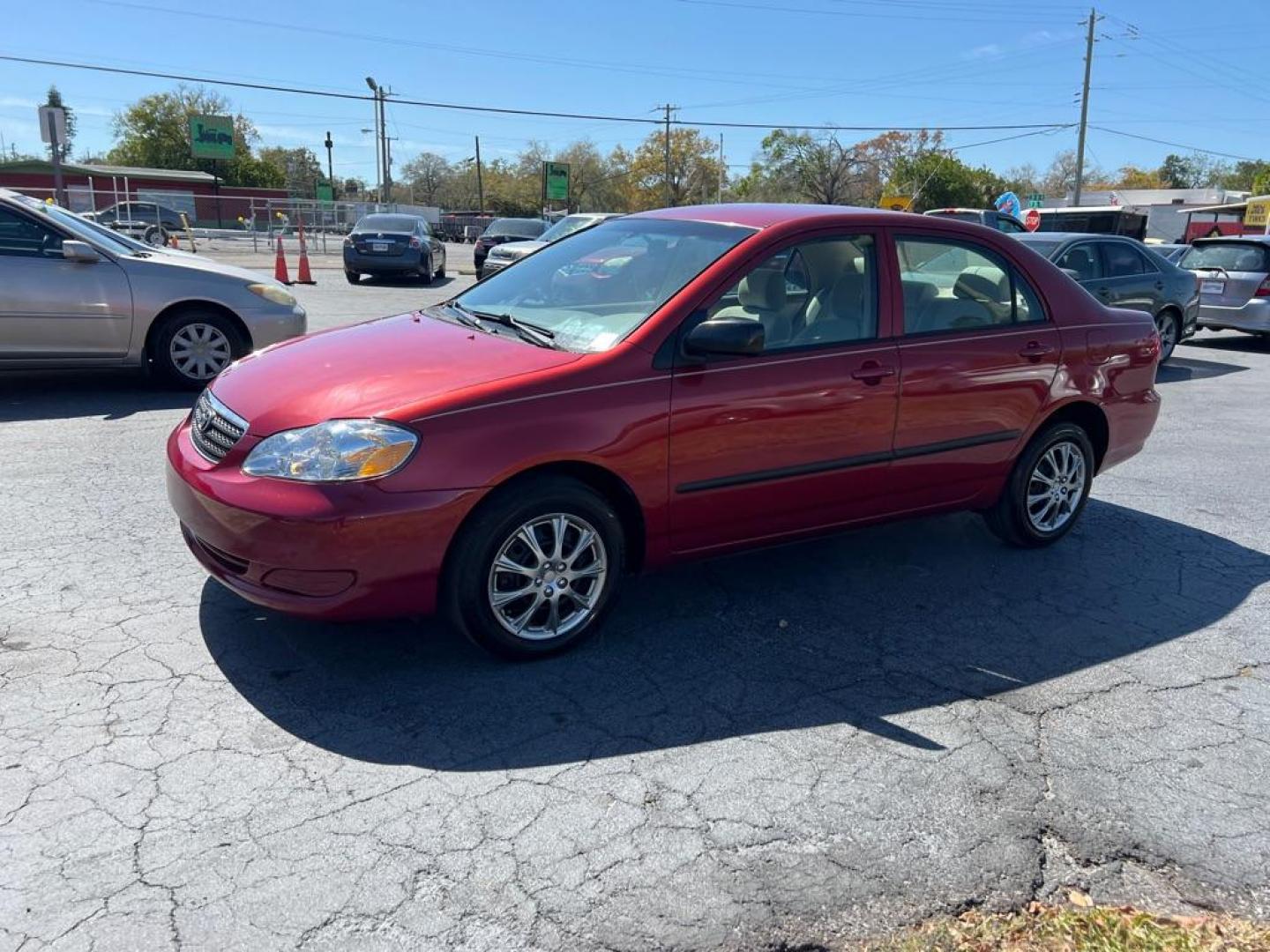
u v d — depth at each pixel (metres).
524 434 3.35
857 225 4.27
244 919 2.33
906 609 4.34
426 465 3.22
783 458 3.96
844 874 2.59
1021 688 3.66
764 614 4.20
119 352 7.47
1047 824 2.85
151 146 76.25
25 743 2.97
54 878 2.43
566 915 2.40
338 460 3.19
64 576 4.17
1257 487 6.61
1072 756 3.21
